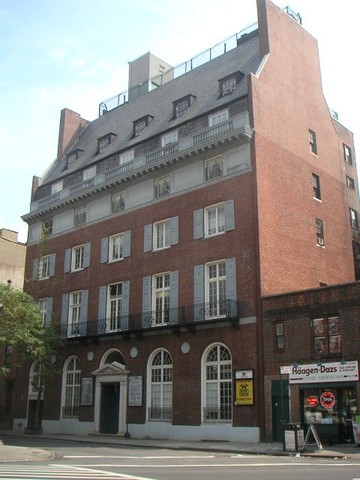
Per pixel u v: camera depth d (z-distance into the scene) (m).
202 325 29.31
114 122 45.31
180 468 14.87
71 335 37.84
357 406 23.27
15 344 34.50
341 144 39.56
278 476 12.50
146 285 33.34
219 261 29.94
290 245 30.50
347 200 37.69
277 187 30.75
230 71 36.09
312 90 36.94
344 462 17.28
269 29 34.34
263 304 27.30
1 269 56.22
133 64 49.97
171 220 33.03
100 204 38.47
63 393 37.19
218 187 30.91
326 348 24.73
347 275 35.22
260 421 25.86
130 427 31.70
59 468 14.54
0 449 20.92
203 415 28.28
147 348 32.12
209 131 31.89
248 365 26.98
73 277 39.06
